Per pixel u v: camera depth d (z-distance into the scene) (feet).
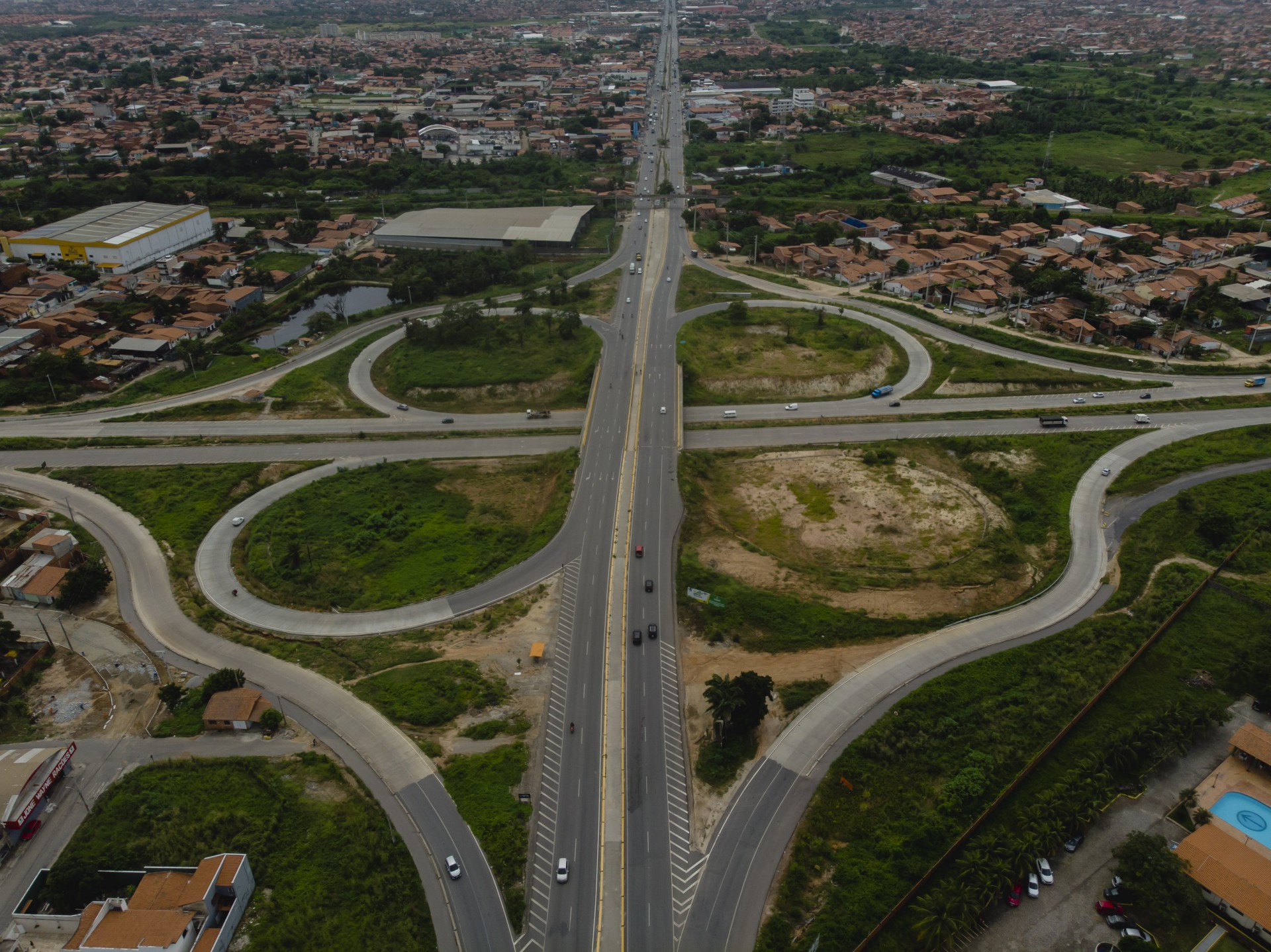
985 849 319.27
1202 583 459.32
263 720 373.40
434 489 575.79
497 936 296.92
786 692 395.34
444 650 425.69
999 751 361.71
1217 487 541.75
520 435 635.66
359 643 431.84
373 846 323.57
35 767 337.52
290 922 295.89
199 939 286.66
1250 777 360.48
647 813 341.82
